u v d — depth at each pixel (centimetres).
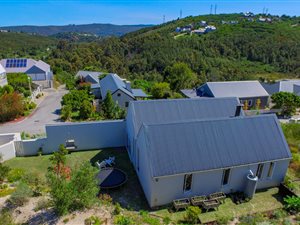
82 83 5462
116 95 3844
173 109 2159
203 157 1616
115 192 1739
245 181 1731
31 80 5278
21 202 1457
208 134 1702
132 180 1889
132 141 2092
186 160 1584
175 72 6303
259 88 4809
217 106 2289
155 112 2102
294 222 1456
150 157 1556
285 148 1794
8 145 2153
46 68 6262
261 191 1802
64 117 3306
